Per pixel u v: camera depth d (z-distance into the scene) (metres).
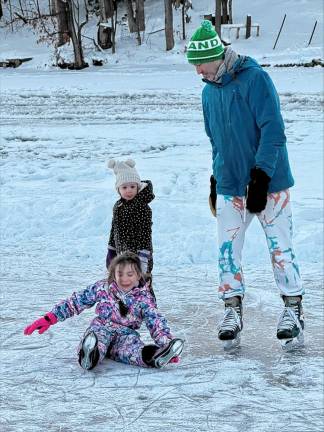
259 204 5.21
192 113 21.03
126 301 5.19
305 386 4.86
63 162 14.66
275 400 4.62
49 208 10.21
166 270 8.00
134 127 18.86
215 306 6.71
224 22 45.53
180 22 47.06
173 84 27.94
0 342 5.70
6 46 46.22
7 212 10.07
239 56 5.41
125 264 5.13
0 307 6.67
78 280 7.64
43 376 4.99
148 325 5.17
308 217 9.98
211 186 5.77
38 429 4.17
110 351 5.28
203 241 8.76
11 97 24.45
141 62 40.69
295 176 13.27
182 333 5.95
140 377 4.97
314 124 18.80
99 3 47.84
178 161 14.91
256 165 5.27
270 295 7.03
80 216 9.91
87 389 4.77
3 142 16.97
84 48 42.09
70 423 4.25
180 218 9.53
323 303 6.83
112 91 25.66
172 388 4.79
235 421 4.30
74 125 19.27
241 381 4.93
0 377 4.98
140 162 14.70
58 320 5.21
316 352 5.52
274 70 32.94
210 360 5.32
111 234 6.00
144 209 5.80
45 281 7.59
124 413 4.40
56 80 30.66
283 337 5.41
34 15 50.25
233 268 5.58
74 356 5.39
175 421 4.29
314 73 30.92
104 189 11.68
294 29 44.09
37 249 8.86
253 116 5.35
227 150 5.48
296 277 5.58
